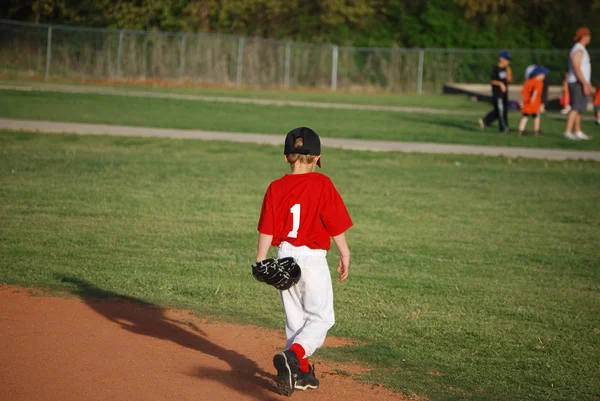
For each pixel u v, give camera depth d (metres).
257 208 33.22
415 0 154.38
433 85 135.12
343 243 14.18
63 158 43.50
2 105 68.88
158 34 119.19
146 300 20.66
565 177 45.09
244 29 142.12
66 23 134.50
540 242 29.41
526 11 156.88
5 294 20.30
